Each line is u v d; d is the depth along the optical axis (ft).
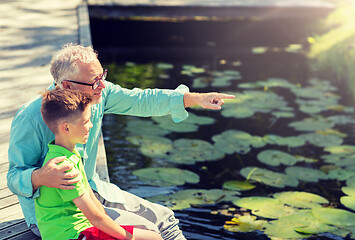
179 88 7.45
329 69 20.36
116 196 6.98
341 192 10.94
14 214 7.45
